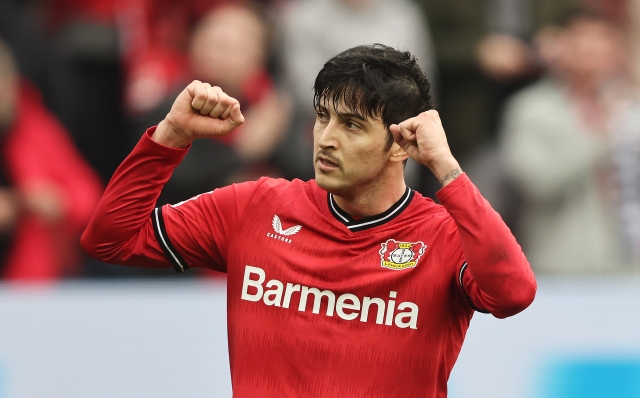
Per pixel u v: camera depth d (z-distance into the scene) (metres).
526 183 23.00
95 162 23.64
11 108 21.34
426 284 11.12
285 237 11.44
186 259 11.77
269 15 23.81
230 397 18.81
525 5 24.89
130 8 23.81
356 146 10.96
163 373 18.67
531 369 18.98
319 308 11.17
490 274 10.41
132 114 23.19
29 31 22.47
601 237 22.64
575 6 24.16
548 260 22.75
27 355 18.41
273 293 11.32
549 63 23.98
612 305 19.30
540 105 23.17
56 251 21.67
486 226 10.41
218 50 22.11
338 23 23.44
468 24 24.72
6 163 21.28
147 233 11.59
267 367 11.24
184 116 11.12
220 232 11.70
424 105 11.45
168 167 11.32
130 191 11.23
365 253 11.23
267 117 22.55
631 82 23.62
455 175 10.58
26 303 18.48
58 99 22.75
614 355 19.19
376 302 11.12
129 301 18.75
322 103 11.05
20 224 21.25
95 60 23.50
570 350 19.11
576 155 22.80
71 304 18.61
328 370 11.06
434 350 11.16
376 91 10.85
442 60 24.67
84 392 18.48
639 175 22.78
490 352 18.97
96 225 11.30
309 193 11.68
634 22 23.98
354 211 11.43
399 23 23.92
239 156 21.44
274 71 23.41
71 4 24.08
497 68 24.58
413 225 11.33
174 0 23.47
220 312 18.94
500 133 24.11
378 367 11.05
